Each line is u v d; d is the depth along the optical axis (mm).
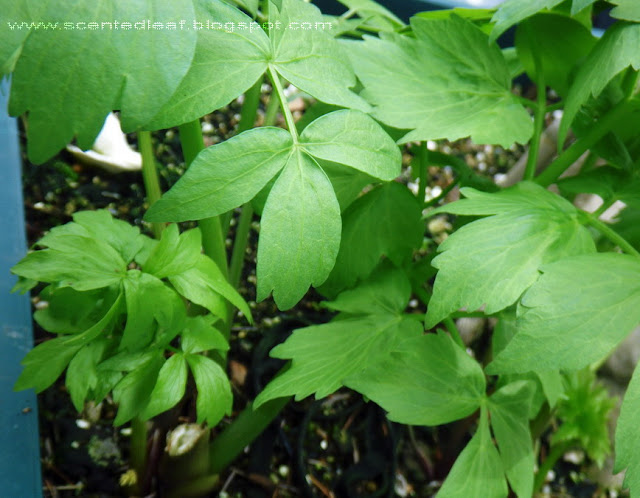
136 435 358
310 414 428
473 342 541
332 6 563
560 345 251
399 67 327
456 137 312
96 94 220
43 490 366
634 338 496
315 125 257
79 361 282
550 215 290
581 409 434
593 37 340
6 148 420
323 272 254
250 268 490
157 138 533
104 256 286
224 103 245
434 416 298
